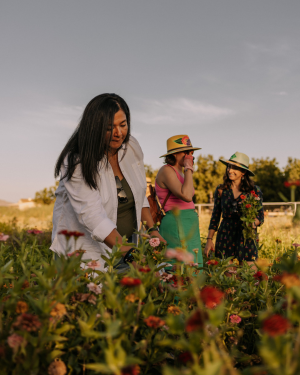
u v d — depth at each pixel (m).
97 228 2.07
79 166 2.17
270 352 0.74
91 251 2.27
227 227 4.16
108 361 0.81
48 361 1.12
